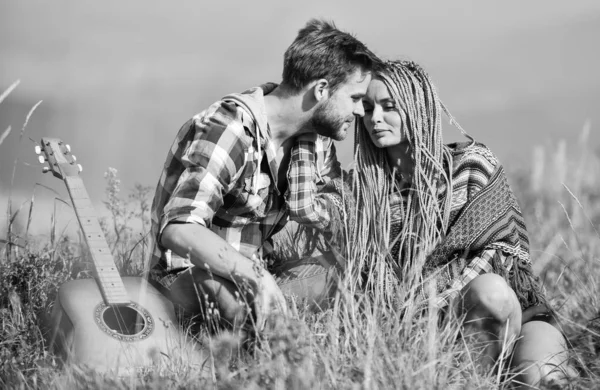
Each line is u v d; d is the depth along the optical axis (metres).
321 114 5.11
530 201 8.41
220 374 4.08
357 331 4.41
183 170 5.00
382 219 5.27
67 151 5.54
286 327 4.08
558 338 4.76
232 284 4.70
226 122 4.91
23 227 6.28
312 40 5.05
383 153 5.37
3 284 5.09
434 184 5.20
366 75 5.13
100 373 4.16
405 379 3.99
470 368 4.46
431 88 5.21
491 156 5.24
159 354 4.40
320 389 3.96
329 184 5.58
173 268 5.01
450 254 5.04
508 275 4.94
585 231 7.16
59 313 4.61
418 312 4.78
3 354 4.46
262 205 5.22
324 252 5.54
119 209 6.57
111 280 4.79
